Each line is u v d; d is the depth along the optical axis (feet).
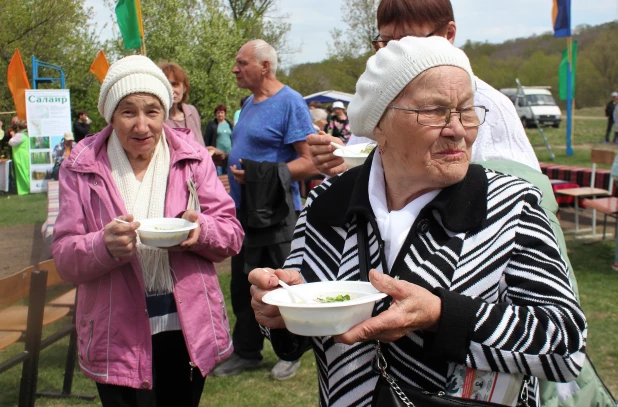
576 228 25.75
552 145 73.97
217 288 8.21
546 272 4.18
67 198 7.77
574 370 4.00
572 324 4.01
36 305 9.96
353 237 4.84
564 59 57.72
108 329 7.52
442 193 4.48
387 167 4.69
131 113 7.70
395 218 4.55
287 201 11.80
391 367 4.41
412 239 4.48
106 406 7.75
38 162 39.24
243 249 12.61
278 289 4.40
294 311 3.92
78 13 78.74
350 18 94.32
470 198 4.44
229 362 13.29
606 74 128.98
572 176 29.84
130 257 7.28
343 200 4.99
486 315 3.97
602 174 28.02
